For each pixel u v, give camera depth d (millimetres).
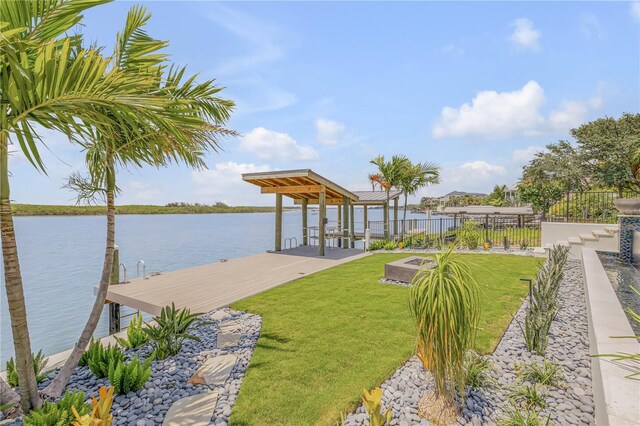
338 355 3535
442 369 2371
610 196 12062
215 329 4566
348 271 8461
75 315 9633
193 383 3135
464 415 2424
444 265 2354
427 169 15906
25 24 2189
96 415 1860
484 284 6375
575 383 2830
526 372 2939
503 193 44469
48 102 2121
